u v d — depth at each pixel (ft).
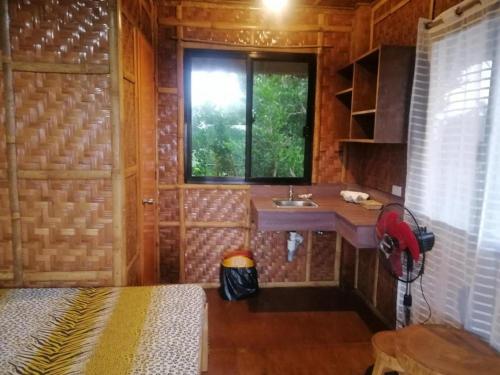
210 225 11.21
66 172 6.28
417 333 5.66
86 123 6.22
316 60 11.03
